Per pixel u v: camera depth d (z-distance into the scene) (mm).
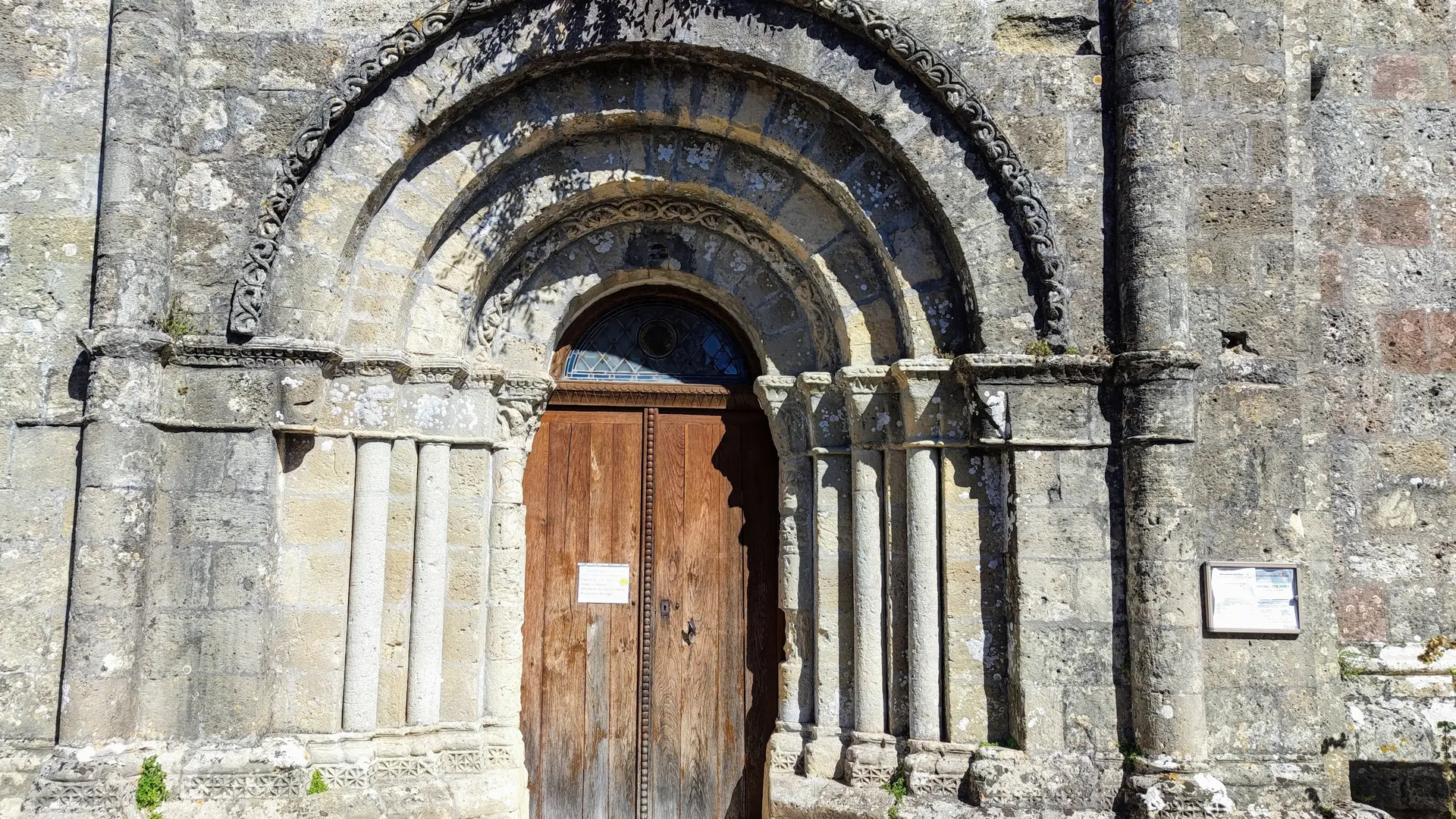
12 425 5910
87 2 6180
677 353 7203
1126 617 5895
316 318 5973
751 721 6859
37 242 6016
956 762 5945
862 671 6281
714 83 6328
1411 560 6555
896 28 6051
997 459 6180
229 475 5832
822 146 6371
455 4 5977
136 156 5820
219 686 5707
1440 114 6879
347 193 6031
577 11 6082
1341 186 6809
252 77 6078
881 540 6391
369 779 5871
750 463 7074
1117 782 5699
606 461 7055
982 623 6090
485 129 6293
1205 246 6043
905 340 6324
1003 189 6105
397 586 6180
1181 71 6137
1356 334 6711
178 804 5516
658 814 6781
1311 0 6969
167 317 5895
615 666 6871
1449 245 6777
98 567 5531
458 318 6441
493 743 6367
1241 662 5750
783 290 6844
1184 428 5789
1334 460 6617
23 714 5738
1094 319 6055
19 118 6078
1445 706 6332
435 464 6305
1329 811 5645
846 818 5984
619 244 6867
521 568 6684
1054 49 6254
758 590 6961
